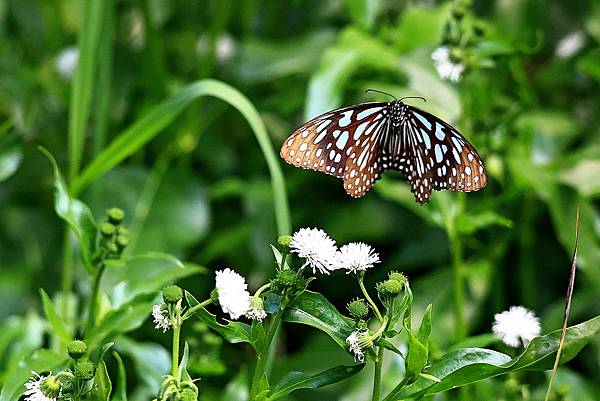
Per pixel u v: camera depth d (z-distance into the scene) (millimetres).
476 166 1245
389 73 1559
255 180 1603
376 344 1220
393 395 1223
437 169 1256
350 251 1219
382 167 1261
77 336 1440
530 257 1571
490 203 1462
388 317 1219
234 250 1604
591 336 1214
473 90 1482
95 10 1427
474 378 1224
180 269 1343
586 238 1492
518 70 1544
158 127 1407
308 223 1601
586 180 1552
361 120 1245
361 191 1256
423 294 1523
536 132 1590
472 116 1485
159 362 1374
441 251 1579
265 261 1562
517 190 1469
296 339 1606
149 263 1521
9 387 1296
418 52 1531
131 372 1528
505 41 1424
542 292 1601
